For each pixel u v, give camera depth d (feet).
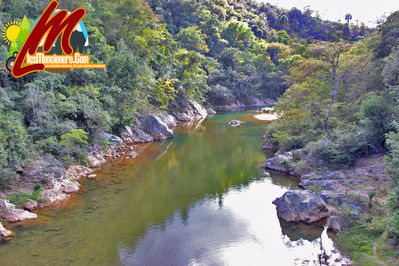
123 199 69.26
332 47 102.94
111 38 155.63
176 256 47.29
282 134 110.93
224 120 210.59
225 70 333.21
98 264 44.50
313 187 70.13
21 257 45.50
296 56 307.58
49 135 79.87
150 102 178.70
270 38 471.62
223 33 399.24
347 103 113.29
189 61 219.61
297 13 565.94
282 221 59.11
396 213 43.09
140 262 45.42
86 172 85.76
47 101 82.38
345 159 78.79
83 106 94.07
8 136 65.41
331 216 55.67
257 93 337.72
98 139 100.12
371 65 113.70
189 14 389.19
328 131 95.86
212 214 62.49
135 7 174.81
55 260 45.09
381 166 70.85
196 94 239.91
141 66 149.59
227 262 46.01
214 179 84.74
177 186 78.79
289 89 118.73
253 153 115.65
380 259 41.98
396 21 113.09
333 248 47.93
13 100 79.51
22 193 61.77
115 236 52.75
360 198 58.70
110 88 115.03
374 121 80.48
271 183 80.79
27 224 55.62
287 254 47.78
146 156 108.27
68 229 54.65
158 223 58.13
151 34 175.63
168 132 142.92
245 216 61.57
